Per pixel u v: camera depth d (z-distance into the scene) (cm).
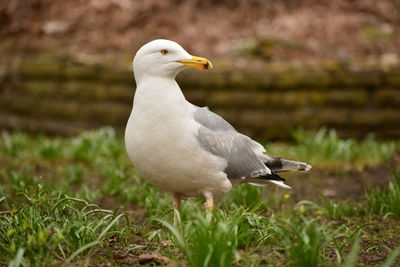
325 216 838
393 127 1453
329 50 1656
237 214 629
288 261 556
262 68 1498
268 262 562
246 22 1784
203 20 1802
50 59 1611
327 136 1451
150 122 632
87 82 1570
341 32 1744
